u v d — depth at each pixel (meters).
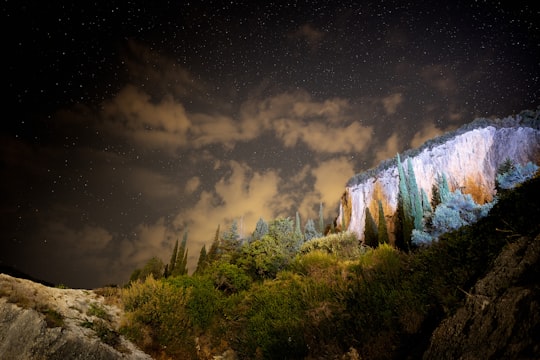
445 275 7.16
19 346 6.70
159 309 10.20
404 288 8.07
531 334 3.30
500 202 7.60
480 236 7.21
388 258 10.51
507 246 5.19
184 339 10.20
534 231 4.92
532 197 6.32
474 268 6.35
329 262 13.16
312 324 9.28
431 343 4.83
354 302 9.24
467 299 4.81
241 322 11.31
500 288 4.41
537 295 3.62
